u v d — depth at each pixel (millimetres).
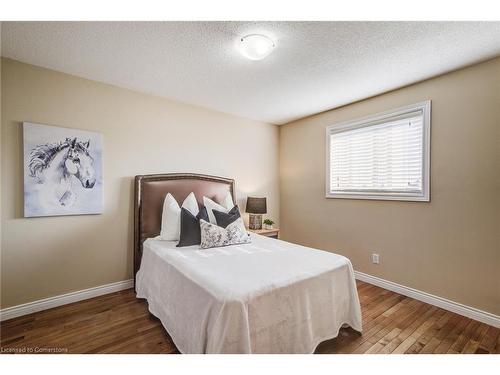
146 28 1706
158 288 2076
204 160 3395
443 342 1820
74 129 2410
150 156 2926
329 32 1735
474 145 2150
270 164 4203
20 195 2162
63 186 2344
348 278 1966
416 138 2578
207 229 2367
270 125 4203
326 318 1750
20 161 2158
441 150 2354
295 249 2275
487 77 2078
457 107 2250
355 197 3111
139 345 1758
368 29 1699
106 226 2633
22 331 1924
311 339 1611
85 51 2000
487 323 2061
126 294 2619
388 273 2789
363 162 3080
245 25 1674
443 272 2346
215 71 2336
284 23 1646
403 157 2688
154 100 2953
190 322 1552
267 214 4164
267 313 1443
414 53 1992
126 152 2756
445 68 2234
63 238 2383
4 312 2086
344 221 3275
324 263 1883
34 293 2232
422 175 2490
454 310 2258
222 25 1675
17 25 1666
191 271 1704
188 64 2207
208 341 1351
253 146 3965
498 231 2029
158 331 1938
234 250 2244
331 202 3447
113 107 2664
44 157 2246
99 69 2312
